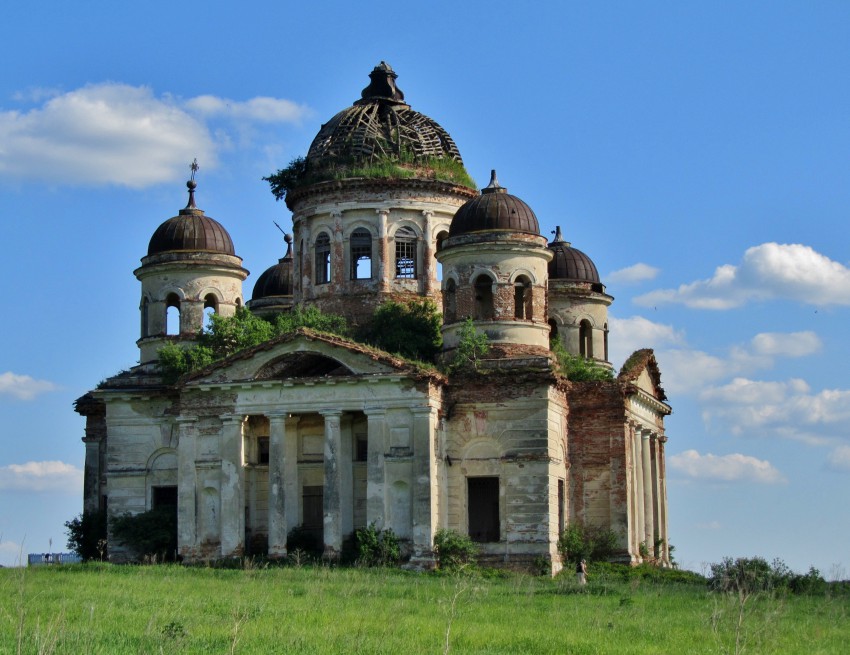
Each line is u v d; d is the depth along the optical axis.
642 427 62.72
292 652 26.14
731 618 33.22
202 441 56.50
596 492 58.50
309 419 57.84
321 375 56.97
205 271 61.78
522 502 54.38
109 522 59.47
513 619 33.56
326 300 62.09
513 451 54.81
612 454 58.47
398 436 53.72
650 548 63.38
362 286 61.53
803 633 32.25
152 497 59.81
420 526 52.78
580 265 68.62
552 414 55.47
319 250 62.94
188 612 33.03
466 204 58.06
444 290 57.59
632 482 59.62
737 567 48.44
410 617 32.88
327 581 44.25
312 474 57.78
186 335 61.25
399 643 27.75
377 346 58.78
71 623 29.52
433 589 42.00
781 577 49.47
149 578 45.03
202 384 56.19
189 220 62.69
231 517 55.34
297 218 63.91
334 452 54.25
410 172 62.22
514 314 56.62
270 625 30.19
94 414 65.81
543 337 57.12
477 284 56.91
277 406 55.28
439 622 31.89
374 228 61.81
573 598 40.66
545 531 53.94
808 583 49.22
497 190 59.81
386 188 61.91
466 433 55.44
